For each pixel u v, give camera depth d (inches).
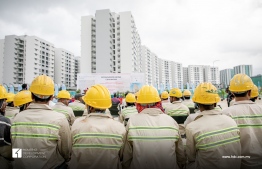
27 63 3002.0
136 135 91.9
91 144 86.8
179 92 196.4
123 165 100.0
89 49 2736.2
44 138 87.7
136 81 800.3
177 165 100.2
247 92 105.0
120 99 506.3
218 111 94.2
